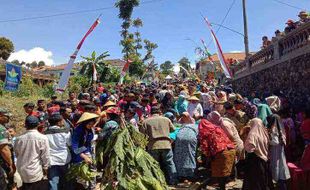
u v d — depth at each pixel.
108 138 5.02
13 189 6.15
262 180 6.84
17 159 6.09
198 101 11.06
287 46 12.82
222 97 10.41
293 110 10.25
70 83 30.39
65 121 7.72
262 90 16.50
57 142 6.66
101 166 5.15
